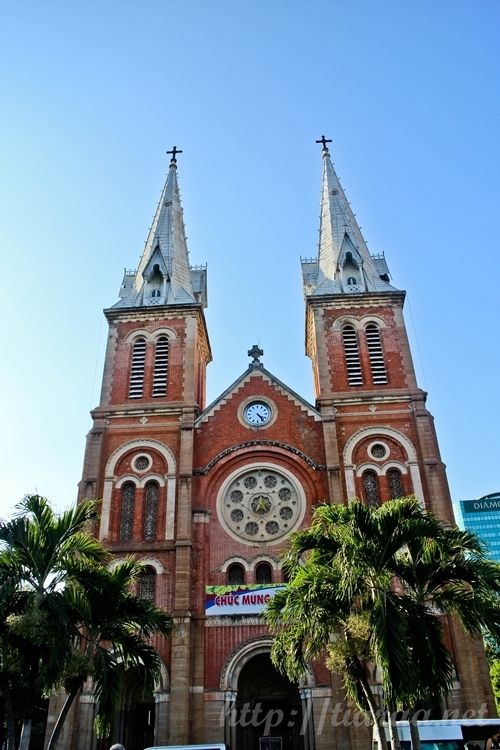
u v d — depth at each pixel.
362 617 21.45
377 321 45.28
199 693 32.62
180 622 33.69
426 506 37.44
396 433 40.06
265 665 36.00
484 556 22.75
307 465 39.28
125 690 33.62
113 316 46.59
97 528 37.81
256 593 34.81
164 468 39.75
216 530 37.59
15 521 22.70
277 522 37.75
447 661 21.27
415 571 22.83
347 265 49.62
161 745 31.22
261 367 43.25
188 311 46.31
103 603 22.59
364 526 22.27
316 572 22.88
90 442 40.69
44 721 38.84
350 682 24.27
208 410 41.72
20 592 21.64
